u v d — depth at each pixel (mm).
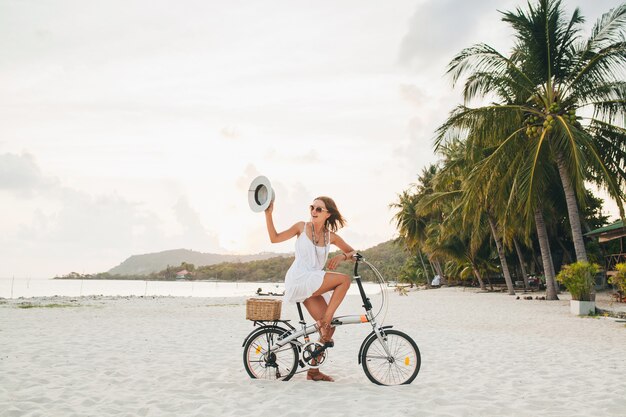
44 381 4895
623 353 7281
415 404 4090
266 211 4734
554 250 34469
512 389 4801
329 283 4582
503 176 17828
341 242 4902
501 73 17438
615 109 16312
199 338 8758
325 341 4684
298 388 4582
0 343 7621
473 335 9430
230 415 3736
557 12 17047
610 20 16188
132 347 7461
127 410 3908
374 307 18531
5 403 4035
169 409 3932
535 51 17484
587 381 5215
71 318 12898
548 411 3988
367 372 4812
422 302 22031
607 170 16312
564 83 17422
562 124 15500
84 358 6344
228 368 5707
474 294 31109
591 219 33125
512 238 30422
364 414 3783
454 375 5488
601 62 16141
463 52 17234
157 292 61812
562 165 16953
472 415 3846
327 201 4785
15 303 22594
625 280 14484
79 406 4008
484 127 17078
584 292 14656
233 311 17094
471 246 33938
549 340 8758
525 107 16969
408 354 4875
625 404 4215
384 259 106812
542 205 22953
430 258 39469
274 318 4941
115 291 67062
